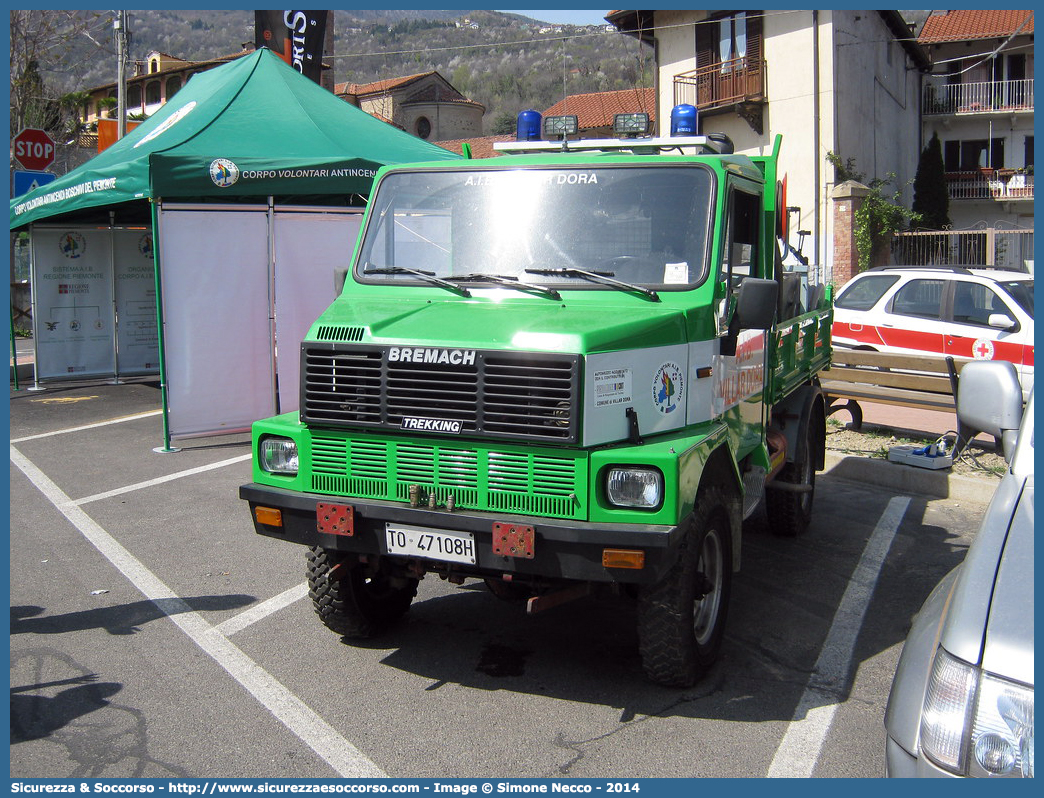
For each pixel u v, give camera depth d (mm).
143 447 10273
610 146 5414
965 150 38062
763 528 7469
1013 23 36531
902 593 5941
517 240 4945
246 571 6273
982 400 3506
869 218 22391
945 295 11758
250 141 11008
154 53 55812
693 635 4410
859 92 27156
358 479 4395
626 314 4410
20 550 6711
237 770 3809
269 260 10672
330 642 5129
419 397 4223
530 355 4023
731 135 27766
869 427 10578
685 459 4008
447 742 4035
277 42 16109
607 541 3869
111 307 15430
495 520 4035
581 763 3861
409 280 5020
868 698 4465
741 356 5203
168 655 4938
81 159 31750
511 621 5465
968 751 2297
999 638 2381
